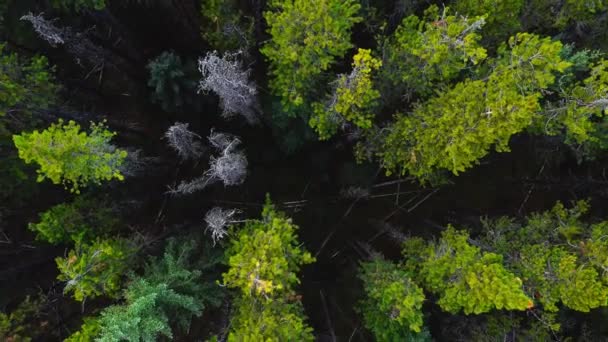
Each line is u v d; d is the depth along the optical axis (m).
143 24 12.43
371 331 12.20
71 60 12.41
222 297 11.26
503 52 9.79
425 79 9.98
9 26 10.61
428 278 10.34
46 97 10.27
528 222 11.74
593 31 11.37
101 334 8.36
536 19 11.60
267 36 12.09
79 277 8.73
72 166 8.16
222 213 10.81
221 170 9.70
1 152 10.12
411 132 10.30
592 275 9.58
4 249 11.65
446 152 9.93
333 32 9.16
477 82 9.24
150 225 12.37
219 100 11.33
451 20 9.06
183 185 11.55
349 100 9.20
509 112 8.80
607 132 10.62
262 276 8.73
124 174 10.96
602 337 11.95
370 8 10.83
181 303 9.54
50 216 10.05
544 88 9.35
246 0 11.24
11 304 11.73
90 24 11.87
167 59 10.43
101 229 10.83
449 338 12.17
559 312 12.29
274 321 8.77
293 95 9.93
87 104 12.81
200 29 12.23
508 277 9.15
